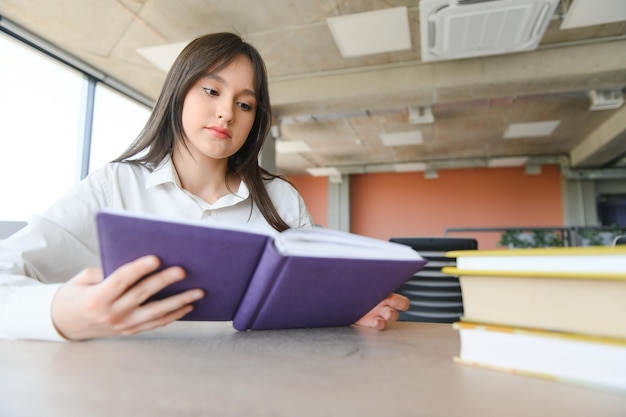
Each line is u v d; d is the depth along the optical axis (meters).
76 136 3.57
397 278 0.51
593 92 3.88
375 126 5.30
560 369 0.31
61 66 3.43
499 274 0.34
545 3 2.37
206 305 0.45
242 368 0.34
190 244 0.38
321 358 0.39
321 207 8.22
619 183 6.76
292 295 0.46
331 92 3.81
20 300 0.43
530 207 7.06
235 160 1.02
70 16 2.88
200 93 0.81
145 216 0.36
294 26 2.99
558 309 0.31
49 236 0.68
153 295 0.41
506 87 3.57
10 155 3.01
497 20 2.54
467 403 0.26
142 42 3.19
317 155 6.83
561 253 0.30
